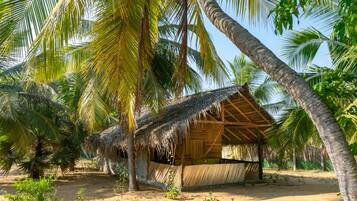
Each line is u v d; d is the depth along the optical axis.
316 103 3.83
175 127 12.63
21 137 14.43
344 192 3.55
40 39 5.49
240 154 20.78
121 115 13.14
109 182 16.97
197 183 14.07
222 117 14.12
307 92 3.90
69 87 19.27
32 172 17.12
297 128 9.95
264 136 16.39
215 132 15.85
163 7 6.94
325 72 7.71
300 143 10.47
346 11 3.96
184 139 14.00
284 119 11.02
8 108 12.94
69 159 18.02
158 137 13.06
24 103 14.79
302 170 24.30
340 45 8.25
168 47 13.98
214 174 14.62
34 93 15.44
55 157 17.38
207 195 12.84
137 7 5.64
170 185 13.78
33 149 17.44
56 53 6.38
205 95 15.30
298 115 9.85
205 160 15.41
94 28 6.00
